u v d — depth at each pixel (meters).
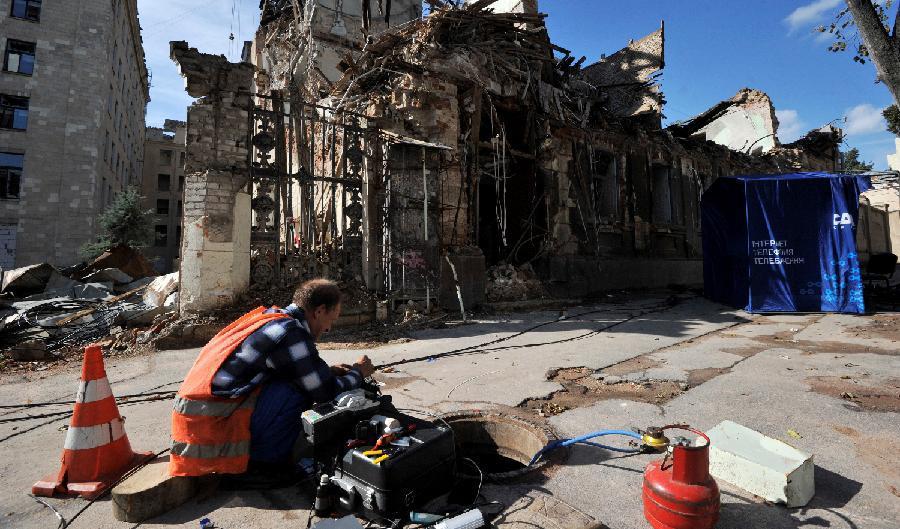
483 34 10.74
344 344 6.39
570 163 12.30
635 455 2.60
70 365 5.45
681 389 3.87
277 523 1.97
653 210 14.67
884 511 2.01
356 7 15.28
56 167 21.53
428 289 8.61
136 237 21.09
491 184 12.66
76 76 22.31
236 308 6.76
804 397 3.59
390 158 8.45
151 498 2.03
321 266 7.82
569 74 14.68
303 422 2.07
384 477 1.84
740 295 9.46
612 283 12.96
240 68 7.02
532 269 11.31
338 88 11.27
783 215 8.84
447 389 4.03
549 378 4.34
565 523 1.85
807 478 2.14
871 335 6.26
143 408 3.69
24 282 9.56
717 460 2.36
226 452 2.15
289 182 7.61
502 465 3.18
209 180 6.73
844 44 9.05
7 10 21.17
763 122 20.53
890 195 24.05
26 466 2.65
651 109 16.77
